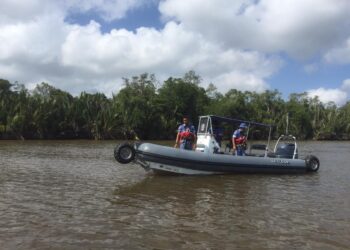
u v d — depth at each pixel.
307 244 6.51
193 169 13.75
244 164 14.41
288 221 7.86
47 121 52.78
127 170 15.44
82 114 55.69
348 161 22.73
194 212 8.46
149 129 61.19
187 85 67.94
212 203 9.40
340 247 6.39
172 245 6.33
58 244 6.24
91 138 56.88
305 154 30.02
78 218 7.78
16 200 9.35
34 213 8.11
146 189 11.09
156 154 13.14
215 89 82.25
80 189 10.98
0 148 29.88
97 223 7.45
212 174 14.11
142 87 69.38
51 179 12.82
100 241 6.43
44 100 55.31
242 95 82.75
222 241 6.57
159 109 64.06
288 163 15.30
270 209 8.88
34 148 30.31
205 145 14.62
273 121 82.06
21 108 50.97
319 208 9.05
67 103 55.69
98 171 15.07
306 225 7.59
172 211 8.51
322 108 95.31
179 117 66.88
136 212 8.35
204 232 7.04
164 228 7.22
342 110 96.88
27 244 6.21
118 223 7.48
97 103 57.66
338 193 11.04
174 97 66.12
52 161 19.02
